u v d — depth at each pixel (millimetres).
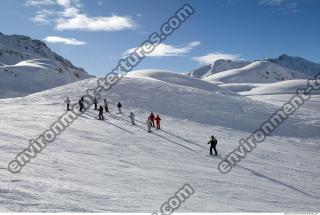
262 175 20812
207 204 12227
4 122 27781
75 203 9461
